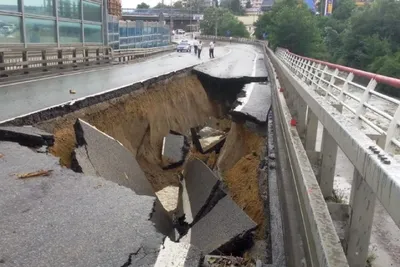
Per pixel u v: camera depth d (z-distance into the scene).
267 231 6.70
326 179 5.19
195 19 109.38
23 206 4.79
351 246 3.65
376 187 2.57
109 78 15.85
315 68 8.36
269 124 12.02
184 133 16.92
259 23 71.75
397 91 15.34
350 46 41.47
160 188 12.45
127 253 3.90
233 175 11.22
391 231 4.62
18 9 16.33
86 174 6.23
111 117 11.41
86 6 22.64
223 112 20.98
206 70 22.56
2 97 10.60
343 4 68.00
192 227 8.24
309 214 4.11
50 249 3.91
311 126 6.91
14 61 15.13
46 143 7.21
